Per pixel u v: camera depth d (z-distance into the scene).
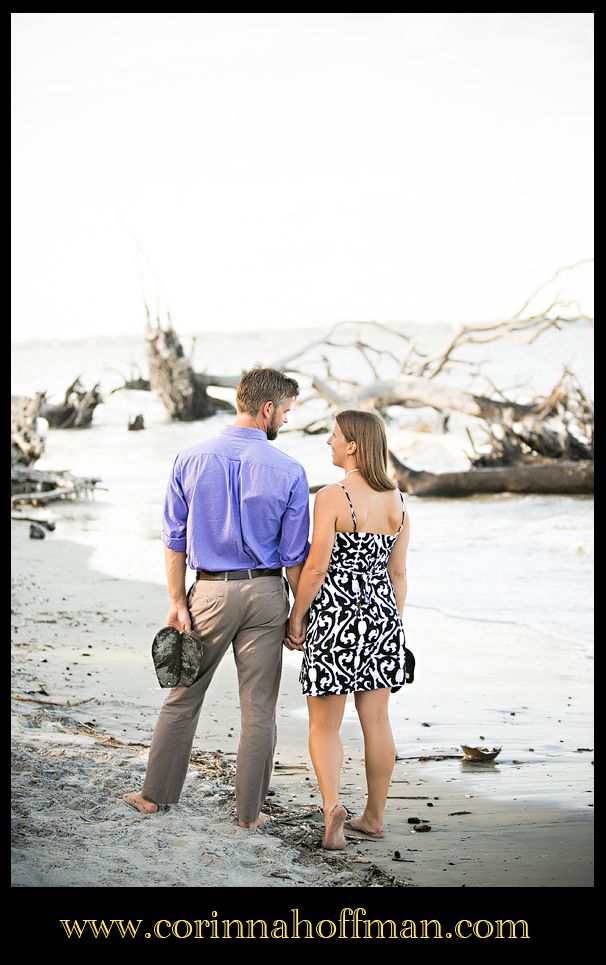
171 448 25.80
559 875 3.28
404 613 8.49
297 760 4.65
